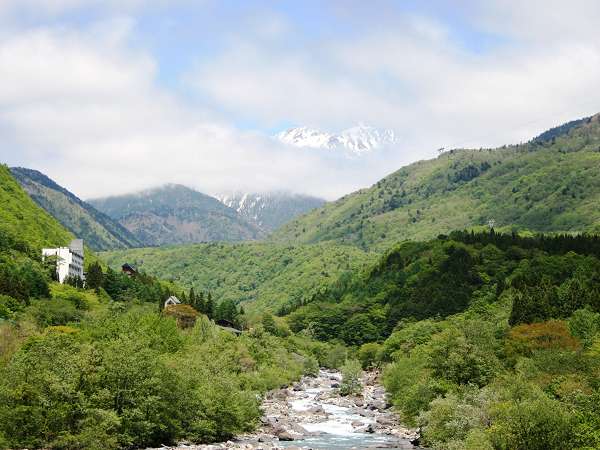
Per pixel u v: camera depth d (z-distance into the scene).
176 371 109.19
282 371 198.38
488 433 78.19
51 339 103.25
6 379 92.12
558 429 71.69
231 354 169.00
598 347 111.88
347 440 112.31
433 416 102.19
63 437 88.38
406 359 160.00
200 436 106.69
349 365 179.50
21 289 182.00
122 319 160.75
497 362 121.31
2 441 86.25
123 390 96.88
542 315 157.88
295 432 119.62
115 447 92.19
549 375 103.31
